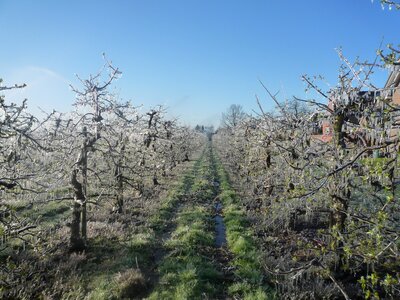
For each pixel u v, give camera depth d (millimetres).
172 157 27141
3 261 9039
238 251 10844
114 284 8430
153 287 8562
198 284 8625
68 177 10773
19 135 6469
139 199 17109
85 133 10664
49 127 10359
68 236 11320
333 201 7926
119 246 10945
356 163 6836
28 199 14312
